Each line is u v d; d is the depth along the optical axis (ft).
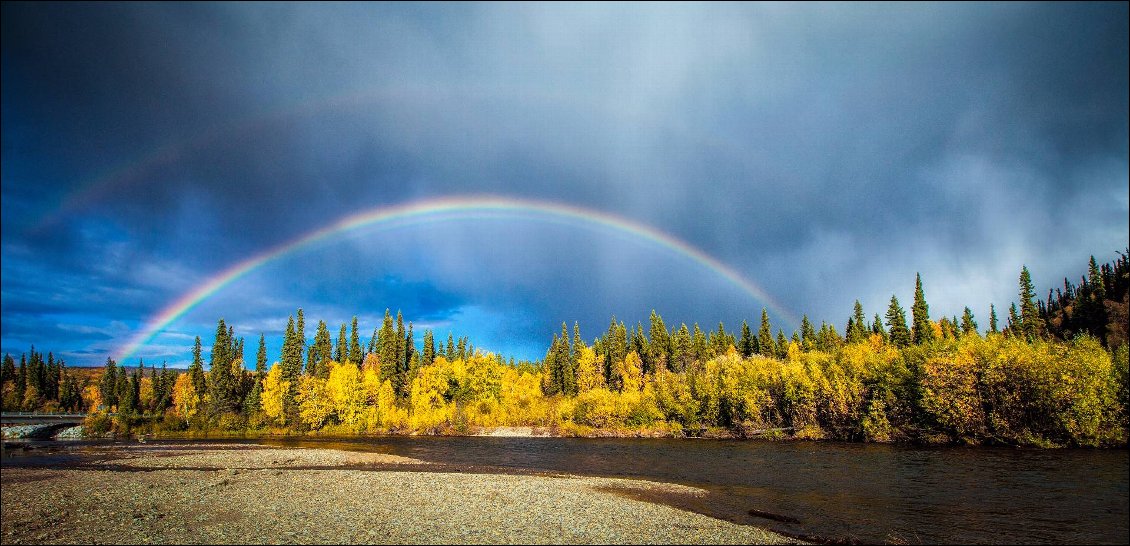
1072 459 143.95
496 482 120.37
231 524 82.17
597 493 106.52
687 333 432.25
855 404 226.79
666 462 161.79
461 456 187.32
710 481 122.31
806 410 243.40
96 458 179.32
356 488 111.86
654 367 412.57
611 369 425.28
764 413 263.49
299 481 121.29
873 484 113.91
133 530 79.51
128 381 467.93
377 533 77.05
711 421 277.23
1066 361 179.73
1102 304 311.06
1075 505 90.84
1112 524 79.30
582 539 74.18
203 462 165.48
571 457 181.16
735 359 300.81
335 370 342.85
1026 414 184.24
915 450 176.96
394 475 132.57
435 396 342.44
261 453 194.80
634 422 292.20
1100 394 172.96
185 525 81.87
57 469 149.38
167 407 441.27
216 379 365.81
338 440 274.16
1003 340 202.28
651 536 75.51
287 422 336.70
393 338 404.77
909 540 73.26
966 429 192.24
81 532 79.05
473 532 77.51
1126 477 114.83
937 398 197.88
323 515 87.51
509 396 347.15
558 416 311.68
